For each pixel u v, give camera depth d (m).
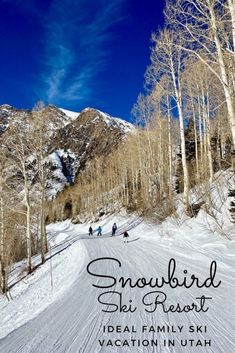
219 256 12.65
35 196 23.81
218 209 18.94
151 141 40.91
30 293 15.73
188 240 17.64
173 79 22.81
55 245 36.91
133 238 27.09
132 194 53.88
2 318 12.39
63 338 5.77
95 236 38.09
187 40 12.11
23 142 21.83
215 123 34.88
